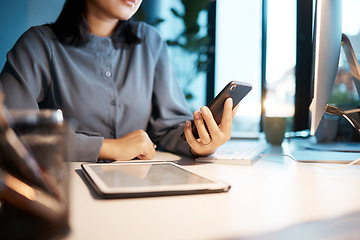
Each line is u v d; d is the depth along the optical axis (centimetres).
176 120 110
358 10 86
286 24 210
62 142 27
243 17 267
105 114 104
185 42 278
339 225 34
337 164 78
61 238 27
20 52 94
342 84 123
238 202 42
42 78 99
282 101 209
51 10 245
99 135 90
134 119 109
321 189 51
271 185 53
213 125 75
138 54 114
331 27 70
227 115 75
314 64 70
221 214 37
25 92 85
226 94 74
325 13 67
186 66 285
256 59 261
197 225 33
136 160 83
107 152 79
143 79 114
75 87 100
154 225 33
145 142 83
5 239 24
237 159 77
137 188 43
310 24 180
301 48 181
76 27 102
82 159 76
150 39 121
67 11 104
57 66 99
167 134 106
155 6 297
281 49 215
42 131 26
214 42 277
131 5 99
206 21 280
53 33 103
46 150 26
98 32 109
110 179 48
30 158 25
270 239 30
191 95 274
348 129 139
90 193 45
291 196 46
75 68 101
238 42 269
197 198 44
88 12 106
